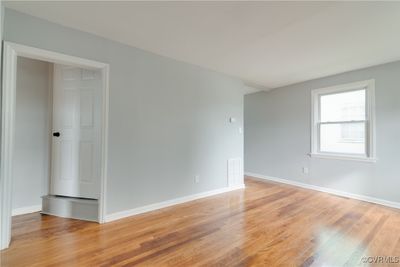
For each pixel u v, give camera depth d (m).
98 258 1.80
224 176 3.98
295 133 4.56
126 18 2.12
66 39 2.27
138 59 2.83
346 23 2.15
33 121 2.87
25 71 2.82
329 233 2.28
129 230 2.32
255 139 5.46
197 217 2.72
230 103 4.09
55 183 2.80
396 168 3.16
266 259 1.80
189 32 2.39
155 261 1.77
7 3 1.86
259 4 1.85
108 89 2.55
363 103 3.58
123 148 2.68
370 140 3.42
